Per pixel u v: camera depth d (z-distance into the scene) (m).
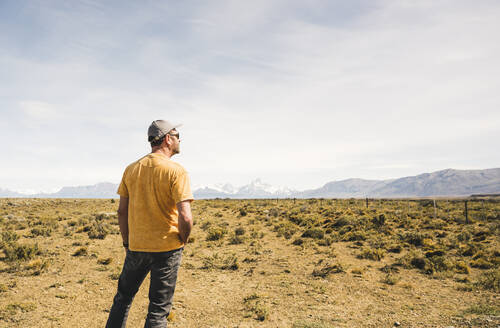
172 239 2.39
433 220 24.38
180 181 2.37
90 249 13.28
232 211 32.50
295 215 27.08
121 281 2.54
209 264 11.32
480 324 5.22
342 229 19.84
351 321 6.07
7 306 6.15
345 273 10.53
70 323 5.65
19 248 10.98
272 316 6.35
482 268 11.41
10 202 42.25
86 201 49.75
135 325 5.57
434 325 5.64
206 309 6.76
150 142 2.62
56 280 8.52
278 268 11.14
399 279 9.77
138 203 2.38
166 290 2.38
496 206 39.66
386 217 25.75
